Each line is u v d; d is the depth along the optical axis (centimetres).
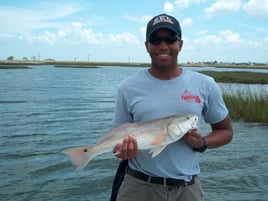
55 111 794
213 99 137
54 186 305
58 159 388
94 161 376
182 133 123
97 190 297
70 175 334
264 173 345
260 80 1808
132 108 136
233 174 341
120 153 126
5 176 329
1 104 895
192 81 135
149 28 134
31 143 468
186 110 131
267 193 292
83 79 2247
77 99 1075
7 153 412
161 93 133
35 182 314
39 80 1995
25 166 361
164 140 124
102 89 1507
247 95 771
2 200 272
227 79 1881
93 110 828
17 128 573
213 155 412
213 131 142
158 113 131
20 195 284
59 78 2286
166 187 131
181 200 132
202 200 139
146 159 132
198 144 129
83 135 529
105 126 610
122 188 140
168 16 135
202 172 347
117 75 2936
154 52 133
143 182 133
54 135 525
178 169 130
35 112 767
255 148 449
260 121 664
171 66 134
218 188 303
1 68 3616
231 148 447
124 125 131
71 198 279
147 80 135
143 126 127
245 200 277
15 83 1683
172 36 131
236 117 689
